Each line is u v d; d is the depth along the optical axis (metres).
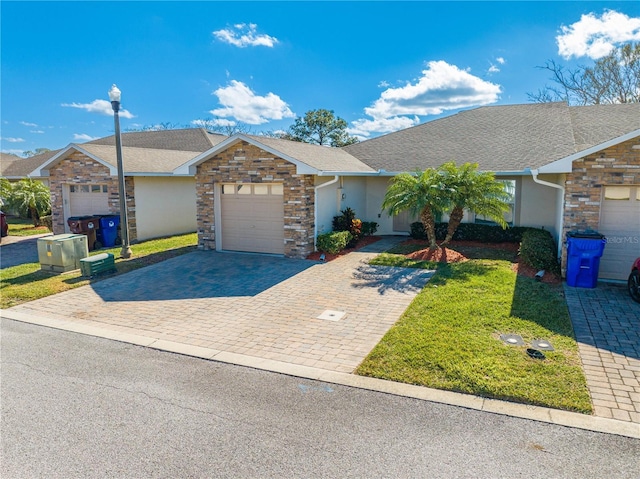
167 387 5.43
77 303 9.14
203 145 24.83
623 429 4.36
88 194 17.30
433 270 11.23
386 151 18.16
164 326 7.71
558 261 11.02
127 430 4.47
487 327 7.07
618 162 9.46
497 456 3.96
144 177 17.02
